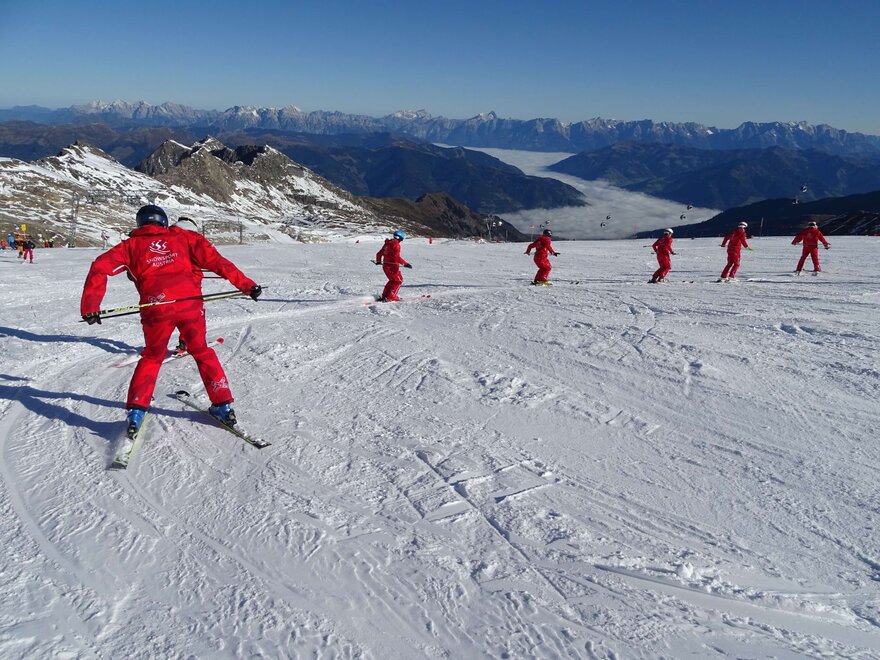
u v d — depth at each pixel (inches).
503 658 91.5
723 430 184.7
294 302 432.1
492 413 197.0
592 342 289.9
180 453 163.6
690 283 562.9
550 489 145.8
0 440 171.0
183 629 96.1
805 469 158.4
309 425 184.5
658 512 136.3
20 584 106.7
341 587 107.5
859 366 243.9
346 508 134.7
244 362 256.1
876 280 554.9
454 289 525.0
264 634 95.3
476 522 129.9
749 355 263.1
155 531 125.0
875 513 136.6
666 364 251.4
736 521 133.0
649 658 91.5
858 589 110.6
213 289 530.6
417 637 95.9
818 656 92.8
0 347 283.0
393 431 180.4
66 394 212.5
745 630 98.7
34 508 133.9
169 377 232.7
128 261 177.8
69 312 395.2
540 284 568.7
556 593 106.9
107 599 103.3
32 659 88.3
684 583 110.6
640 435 180.9
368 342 292.4
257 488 143.6
